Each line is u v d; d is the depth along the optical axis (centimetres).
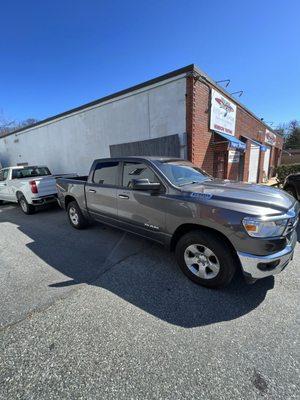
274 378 184
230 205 280
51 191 775
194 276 315
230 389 176
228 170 1059
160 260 391
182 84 777
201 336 228
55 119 1273
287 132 5222
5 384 184
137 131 930
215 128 907
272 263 267
